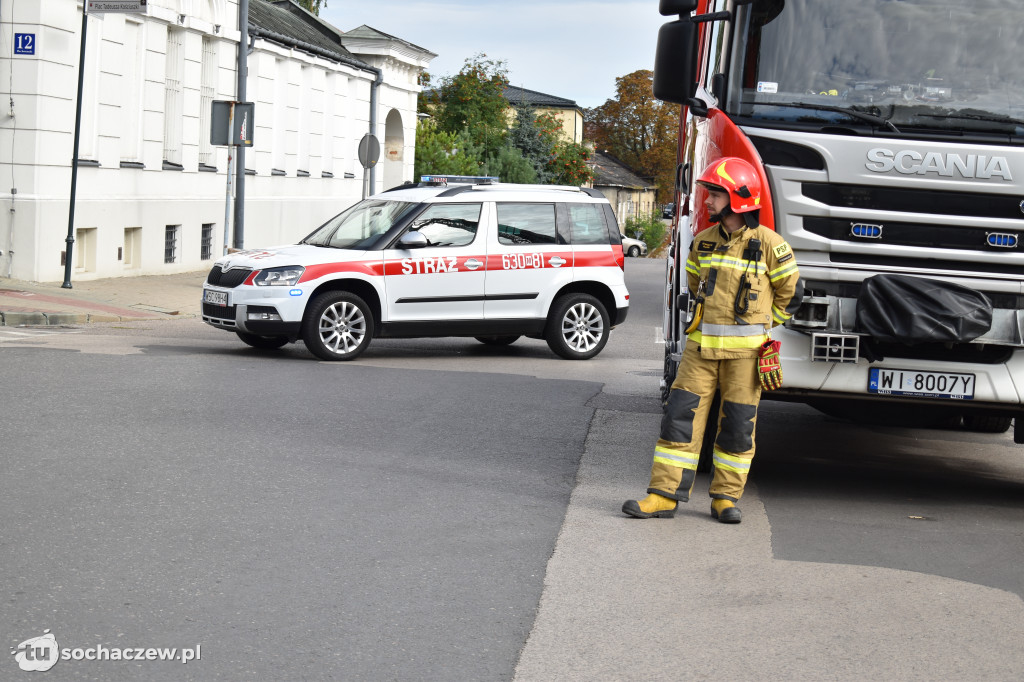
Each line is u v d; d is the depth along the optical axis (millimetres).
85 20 17828
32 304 16062
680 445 6805
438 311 14078
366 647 4535
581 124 90875
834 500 7504
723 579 5598
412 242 13773
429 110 60844
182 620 4738
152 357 12352
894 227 6891
